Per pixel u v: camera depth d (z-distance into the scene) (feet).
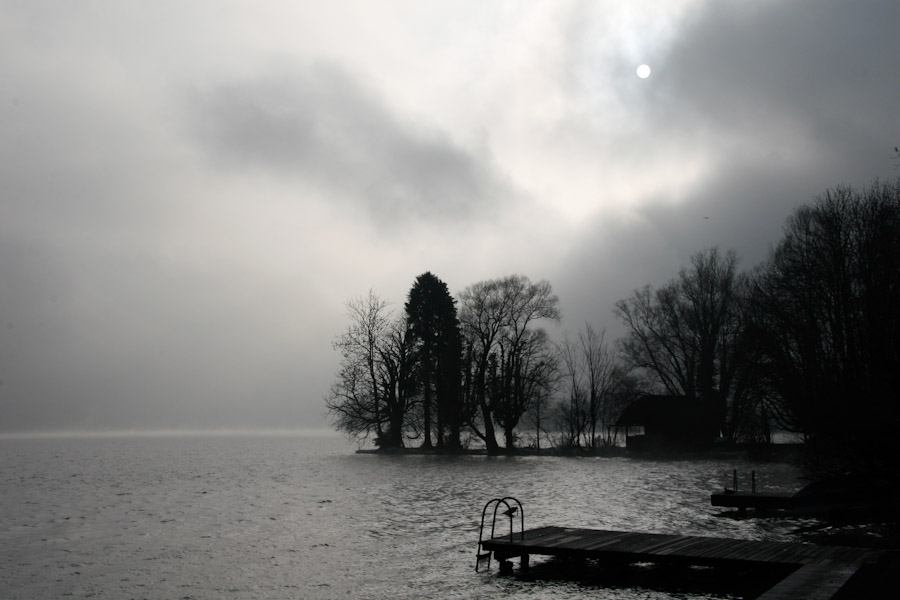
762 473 206.39
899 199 167.73
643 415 315.58
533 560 82.74
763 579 71.51
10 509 137.39
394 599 67.26
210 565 82.74
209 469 256.32
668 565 78.43
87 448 507.30
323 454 369.09
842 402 113.70
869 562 66.44
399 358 324.80
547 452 324.39
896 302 136.36
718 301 285.02
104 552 91.15
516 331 321.73
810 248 176.76
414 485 179.01
